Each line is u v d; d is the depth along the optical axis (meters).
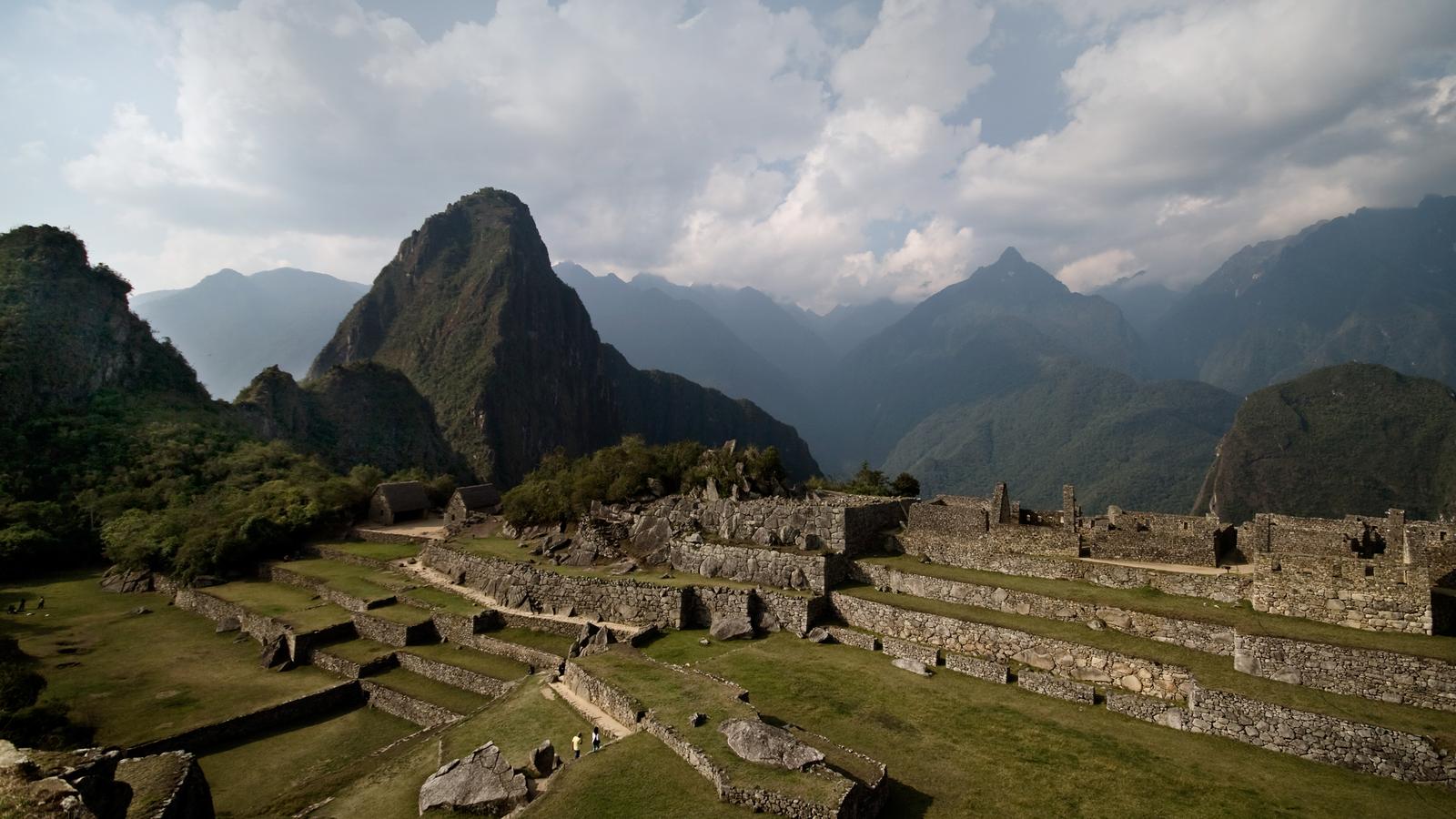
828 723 26.84
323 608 51.09
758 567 41.88
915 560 42.00
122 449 90.69
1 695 32.69
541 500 60.00
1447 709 22.77
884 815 20.88
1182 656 28.05
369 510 78.12
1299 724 23.38
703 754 22.62
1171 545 35.75
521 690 33.50
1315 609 27.80
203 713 36.53
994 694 29.11
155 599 60.50
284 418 138.38
